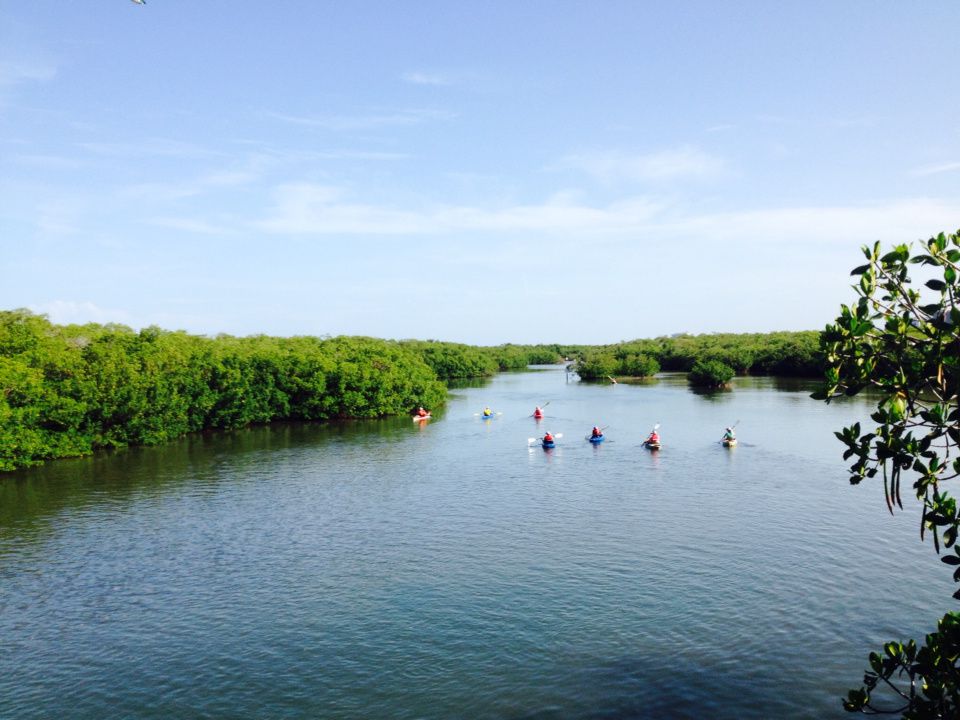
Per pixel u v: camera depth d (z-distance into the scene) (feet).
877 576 111.14
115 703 81.76
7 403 217.56
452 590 110.83
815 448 221.25
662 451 222.89
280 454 235.81
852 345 34.01
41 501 172.96
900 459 33.19
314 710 79.10
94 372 256.11
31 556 131.23
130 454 242.37
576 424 297.12
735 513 147.64
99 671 89.10
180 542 138.21
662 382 559.38
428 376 402.93
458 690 82.28
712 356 615.16
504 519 148.36
